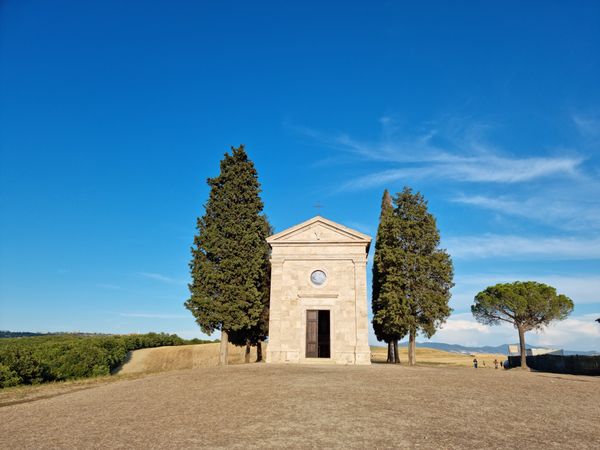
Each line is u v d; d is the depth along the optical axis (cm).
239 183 4212
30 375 3053
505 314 5566
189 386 2145
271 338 3747
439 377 2466
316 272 3884
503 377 2608
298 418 1341
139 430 1256
